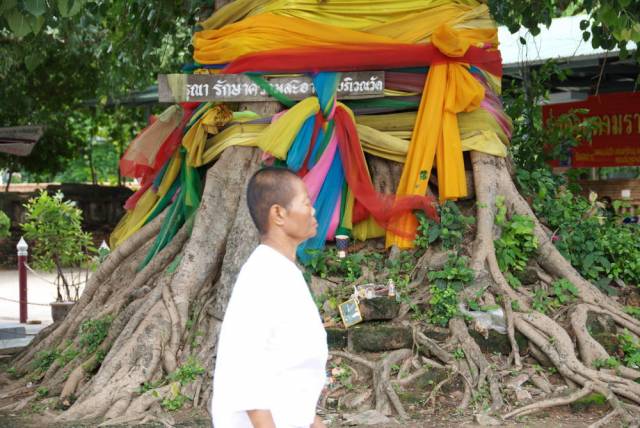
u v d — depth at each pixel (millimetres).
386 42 8664
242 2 8969
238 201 8570
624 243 9062
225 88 8742
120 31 14062
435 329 7688
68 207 13578
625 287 8906
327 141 8594
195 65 9336
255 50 8688
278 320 3305
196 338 7930
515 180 9594
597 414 6941
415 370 7406
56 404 7562
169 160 9445
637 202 16250
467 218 8445
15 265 23891
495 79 9148
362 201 8477
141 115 26922
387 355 7473
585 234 9008
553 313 8078
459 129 8797
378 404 6934
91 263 13633
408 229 8523
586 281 8438
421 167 8578
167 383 7430
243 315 3281
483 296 7965
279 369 3318
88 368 7910
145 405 7145
